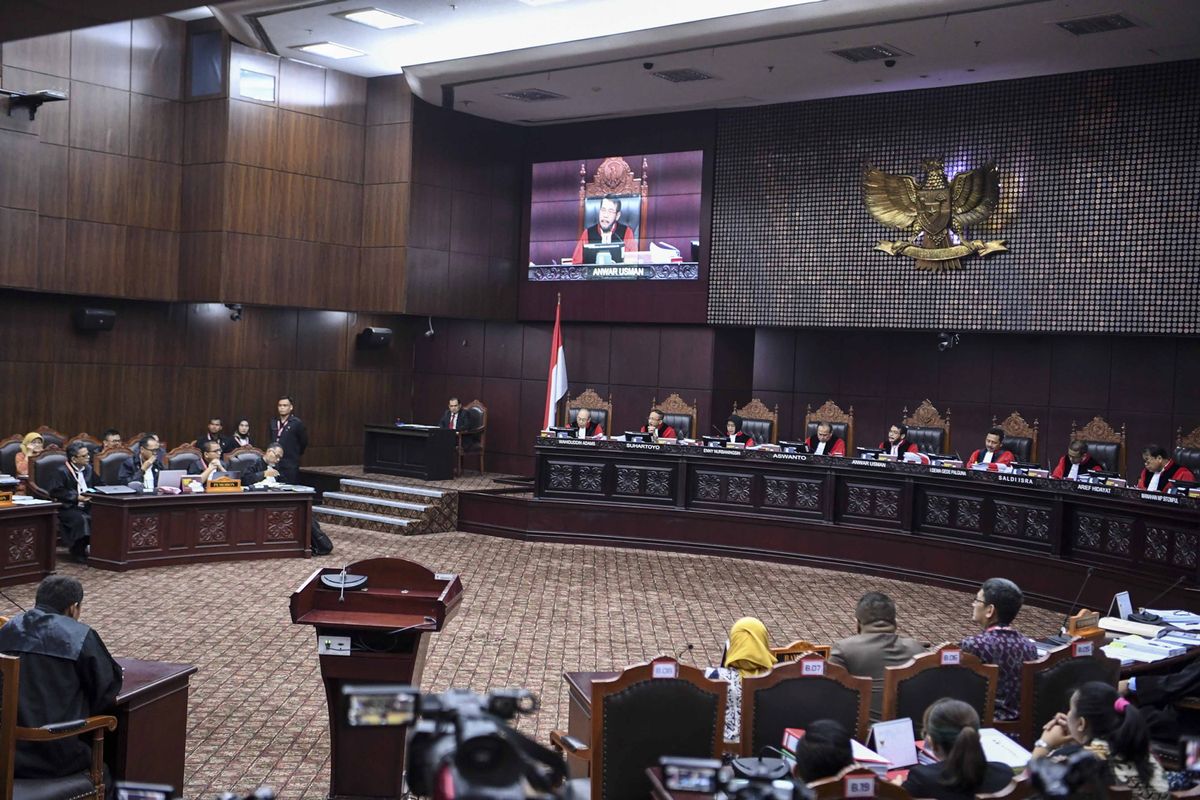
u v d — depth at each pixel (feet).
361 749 17.54
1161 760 17.53
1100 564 33.60
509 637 29.27
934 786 12.37
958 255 43.60
